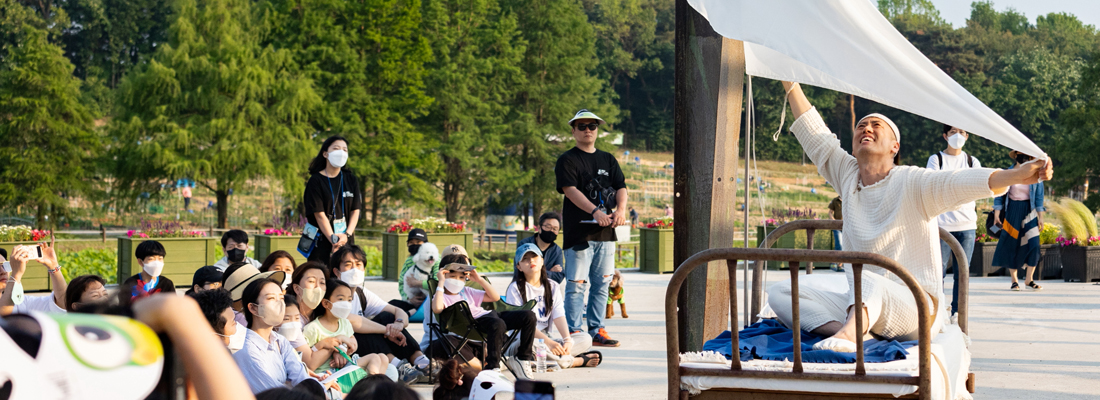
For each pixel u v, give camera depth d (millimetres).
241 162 33781
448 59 43688
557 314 6398
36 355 655
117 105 35906
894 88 3549
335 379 4652
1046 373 5629
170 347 759
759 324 4246
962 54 89188
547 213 7633
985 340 7113
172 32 35500
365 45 39188
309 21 38094
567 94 47594
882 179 3740
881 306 3441
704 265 4535
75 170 35375
